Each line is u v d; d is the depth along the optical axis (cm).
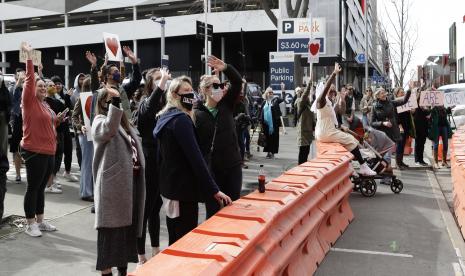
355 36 6119
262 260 396
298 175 643
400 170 1419
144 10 5500
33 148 681
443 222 855
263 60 5638
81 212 830
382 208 954
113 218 479
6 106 714
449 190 1161
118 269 502
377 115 1267
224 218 418
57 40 6025
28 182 692
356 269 624
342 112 1252
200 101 581
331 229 733
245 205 461
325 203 677
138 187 514
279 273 465
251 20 4894
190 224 505
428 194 1084
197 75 5438
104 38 895
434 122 1458
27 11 6244
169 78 618
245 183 1129
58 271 577
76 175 1191
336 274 605
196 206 509
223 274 313
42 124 683
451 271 621
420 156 1470
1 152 711
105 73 639
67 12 5981
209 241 358
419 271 621
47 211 833
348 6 5222
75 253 638
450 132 1491
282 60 1878
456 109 2012
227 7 4994
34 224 702
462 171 796
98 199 482
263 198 495
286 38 1711
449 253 693
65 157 1110
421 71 3509
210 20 5041
